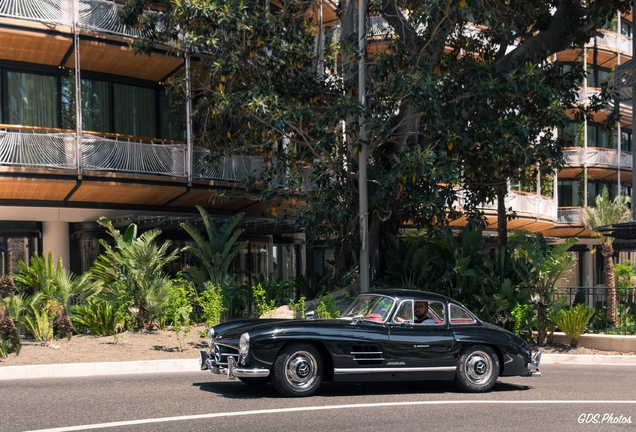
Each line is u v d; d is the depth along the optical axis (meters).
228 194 21.95
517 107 19.91
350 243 19.89
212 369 10.83
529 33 23.05
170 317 18.11
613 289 21.53
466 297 20.64
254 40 19.20
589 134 46.59
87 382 12.04
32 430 7.92
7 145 20.56
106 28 22.33
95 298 18.39
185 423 8.34
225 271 21.69
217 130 20.59
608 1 21.86
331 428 8.12
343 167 20.58
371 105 19.81
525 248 20.12
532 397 10.61
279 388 10.27
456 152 20.03
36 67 23.11
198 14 18.22
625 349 17.98
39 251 22.81
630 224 20.44
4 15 20.45
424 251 21.16
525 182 22.78
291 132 19.72
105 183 21.52
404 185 18.23
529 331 19.41
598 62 45.16
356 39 19.36
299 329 10.38
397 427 8.21
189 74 21.27
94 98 24.25
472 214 21.25
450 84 18.64
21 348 15.02
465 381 11.07
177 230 24.66
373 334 10.66
